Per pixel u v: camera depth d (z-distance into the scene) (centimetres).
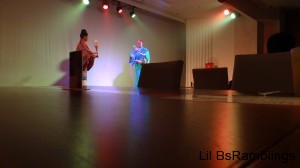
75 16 498
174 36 727
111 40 564
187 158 17
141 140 23
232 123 32
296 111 46
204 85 244
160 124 31
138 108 50
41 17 450
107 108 50
